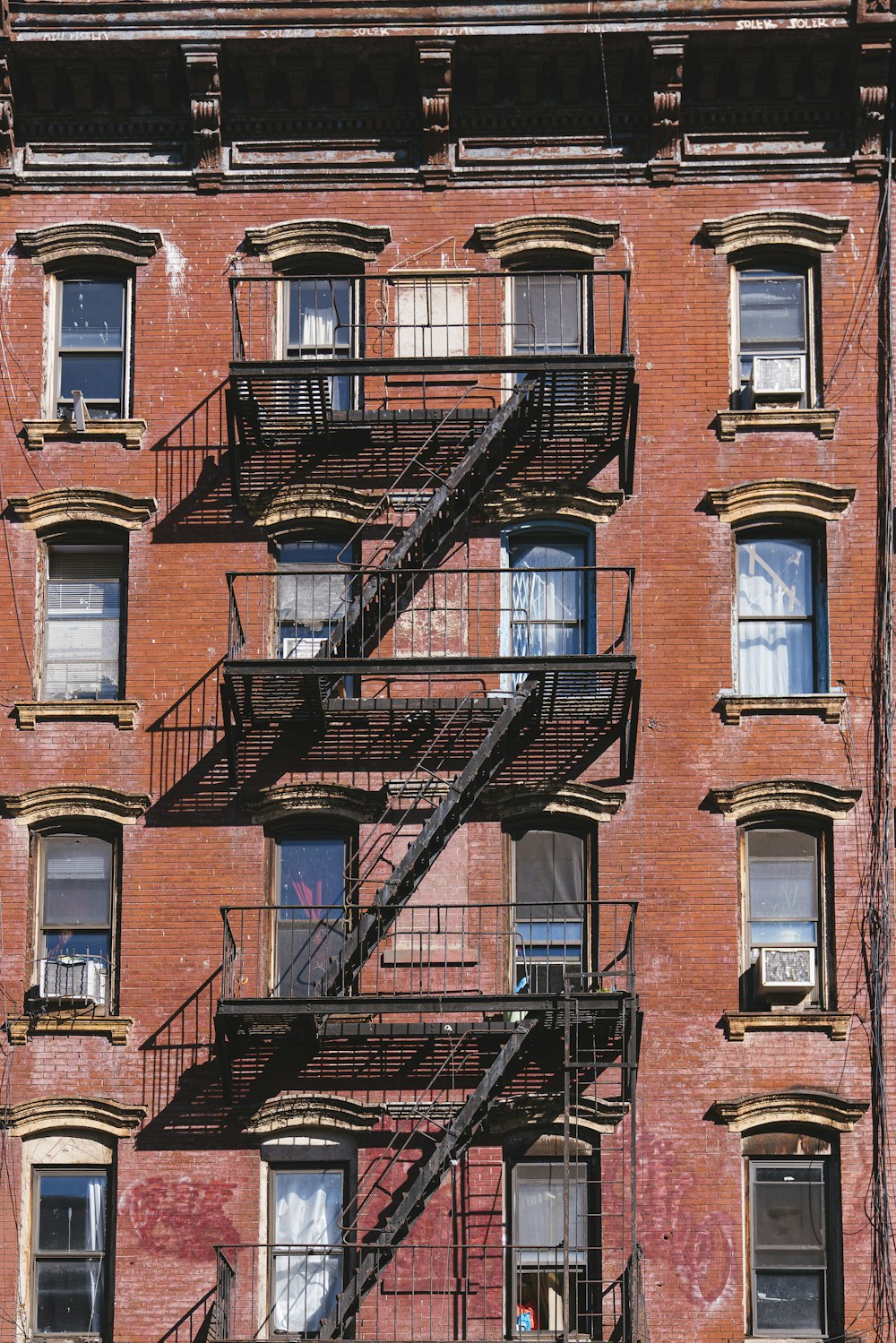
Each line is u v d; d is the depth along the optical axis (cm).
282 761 3472
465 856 3428
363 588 3428
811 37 3628
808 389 3612
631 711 3406
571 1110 3306
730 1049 3347
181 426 3616
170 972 3406
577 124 3706
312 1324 3294
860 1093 3331
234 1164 3334
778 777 3434
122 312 3694
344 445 3581
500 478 3569
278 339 3666
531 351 3644
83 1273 3334
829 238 3647
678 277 3647
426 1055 3353
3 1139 3353
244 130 3722
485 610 3522
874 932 3388
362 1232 3288
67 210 3712
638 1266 3184
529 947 3412
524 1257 3303
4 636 3544
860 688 3478
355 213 3694
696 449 3575
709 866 3412
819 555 3553
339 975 3303
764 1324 3281
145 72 3688
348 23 3634
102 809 3459
